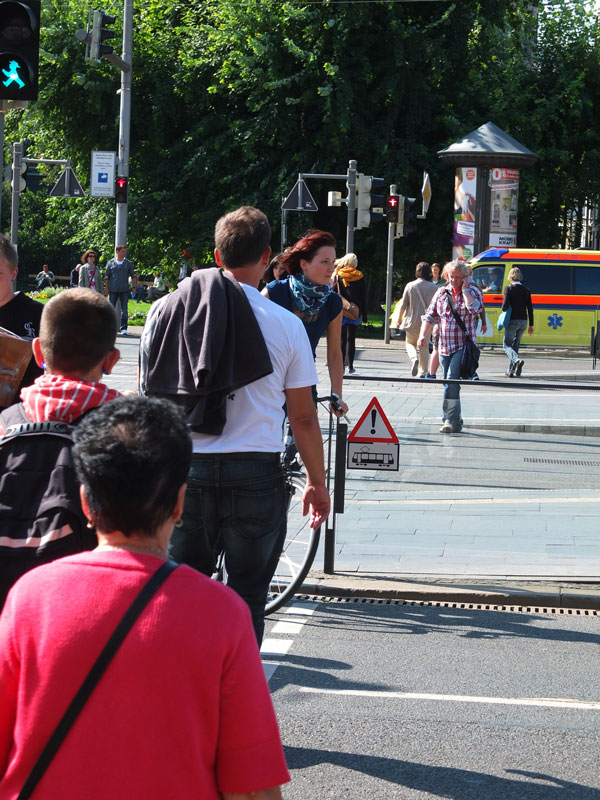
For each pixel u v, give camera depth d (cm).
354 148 8669
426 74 8925
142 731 524
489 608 1889
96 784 522
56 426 805
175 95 9025
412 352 5053
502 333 7131
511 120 9244
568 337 6981
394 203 6944
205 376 1083
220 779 543
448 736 1305
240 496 1130
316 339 1758
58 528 759
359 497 2269
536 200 9588
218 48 8856
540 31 9762
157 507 568
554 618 1834
